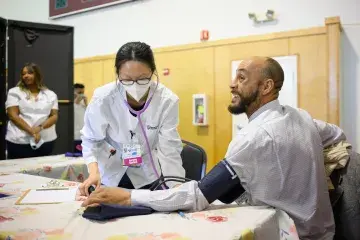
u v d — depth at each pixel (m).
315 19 3.14
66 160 2.13
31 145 2.80
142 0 4.25
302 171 1.02
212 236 0.74
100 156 1.41
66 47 3.43
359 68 2.97
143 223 0.84
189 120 3.76
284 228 0.95
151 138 1.40
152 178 1.41
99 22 4.68
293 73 3.14
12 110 2.78
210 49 3.60
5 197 1.13
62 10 5.00
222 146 3.54
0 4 5.75
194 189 0.96
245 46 3.39
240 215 0.91
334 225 1.13
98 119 1.34
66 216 0.91
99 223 0.84
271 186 0.99
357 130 3.00
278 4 3.31
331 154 1.26
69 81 3.44
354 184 1.21
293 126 1.06
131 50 1.25
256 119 1.09
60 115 3.39
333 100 2.93
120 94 1.32
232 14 3.59
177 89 3.83
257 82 1.12
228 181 0.98
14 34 3.18
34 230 0.79
